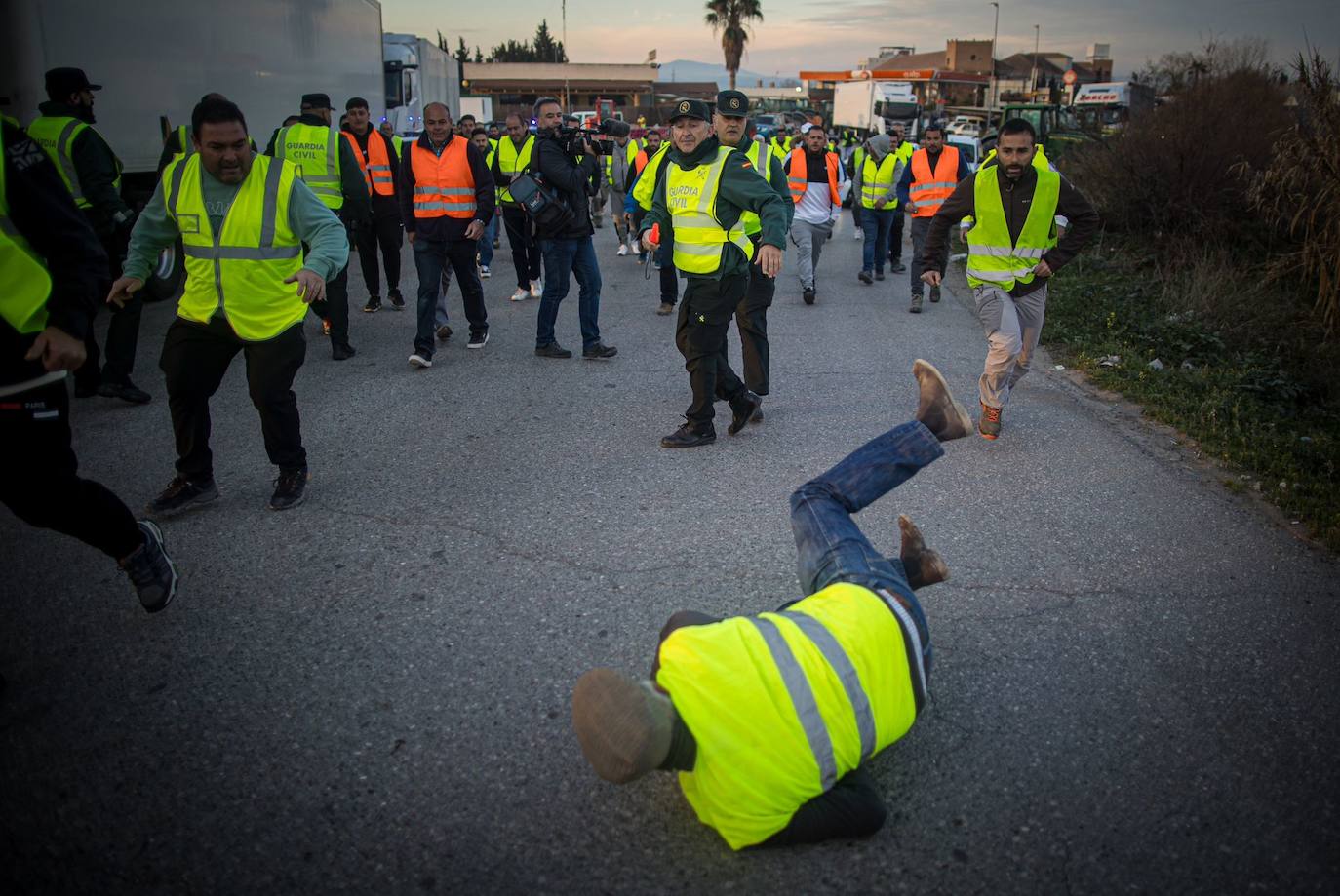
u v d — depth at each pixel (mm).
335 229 4270
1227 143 11227
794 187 9938
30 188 2783
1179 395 6527
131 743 2885
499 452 5461
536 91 72938
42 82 7977
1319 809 2674
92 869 2412
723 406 6461
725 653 2234
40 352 2777
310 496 4754
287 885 2375
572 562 4086
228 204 4164
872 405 6484
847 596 2469
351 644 3424
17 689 3135
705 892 2373
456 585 3863
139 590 3344
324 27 14391
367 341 8258
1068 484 5031
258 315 4262
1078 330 8484
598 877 2418
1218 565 4102
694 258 5270
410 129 21984
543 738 2945
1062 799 2695
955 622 3602
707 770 2240
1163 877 2430
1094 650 3434
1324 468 5211
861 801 2414
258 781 2734
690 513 4621
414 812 2631
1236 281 9133
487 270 11984
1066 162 14266
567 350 7727
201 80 10586
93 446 5484
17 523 4406
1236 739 2965
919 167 10023
